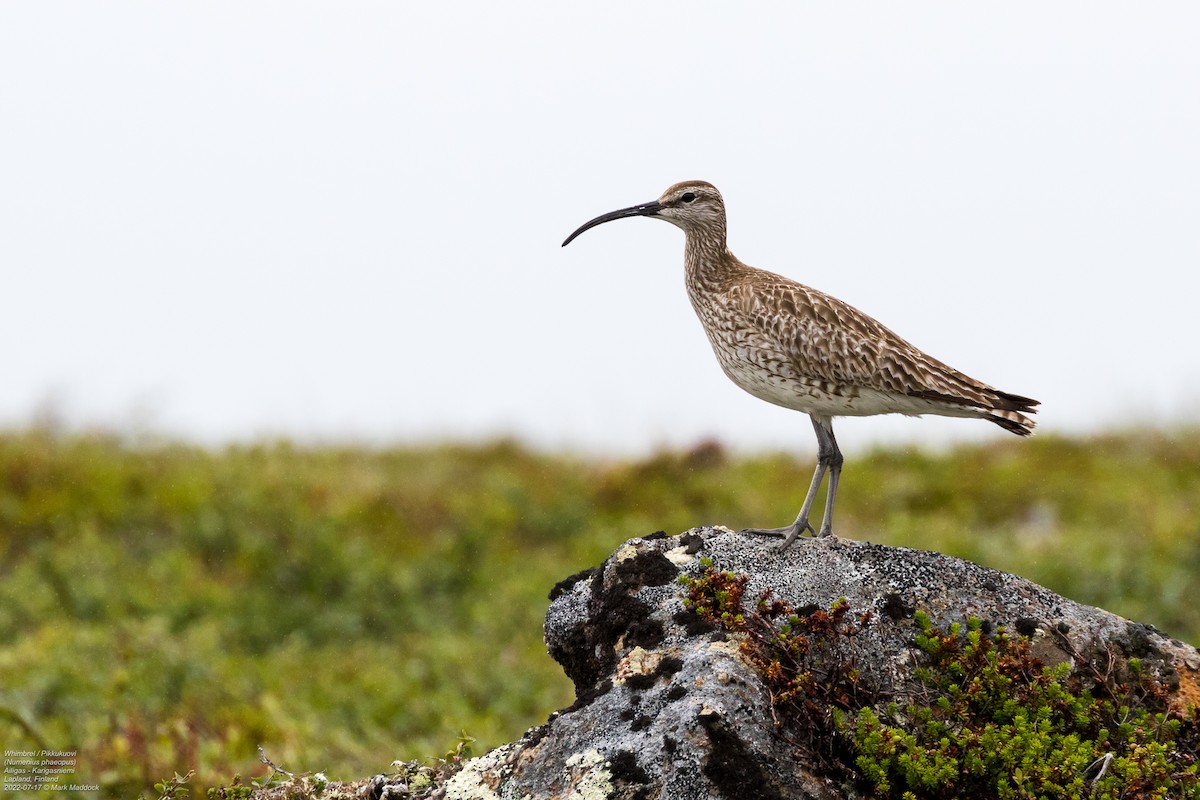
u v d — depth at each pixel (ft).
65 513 62.75
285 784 31.58
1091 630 28.43
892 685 27.04
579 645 29.12
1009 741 25.46
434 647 54.39
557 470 75.20
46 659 47.67
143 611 55.62
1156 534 62.34
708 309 39.60
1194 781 25.38
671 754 24.68
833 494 37.22
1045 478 71.20
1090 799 24.91
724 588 27.73
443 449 79.00
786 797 24.49
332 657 53.93
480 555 64.44
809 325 36.76
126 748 40.27
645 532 66.03
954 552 60.08
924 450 76.48
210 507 63.77
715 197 40.86
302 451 76.48
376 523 65.87
